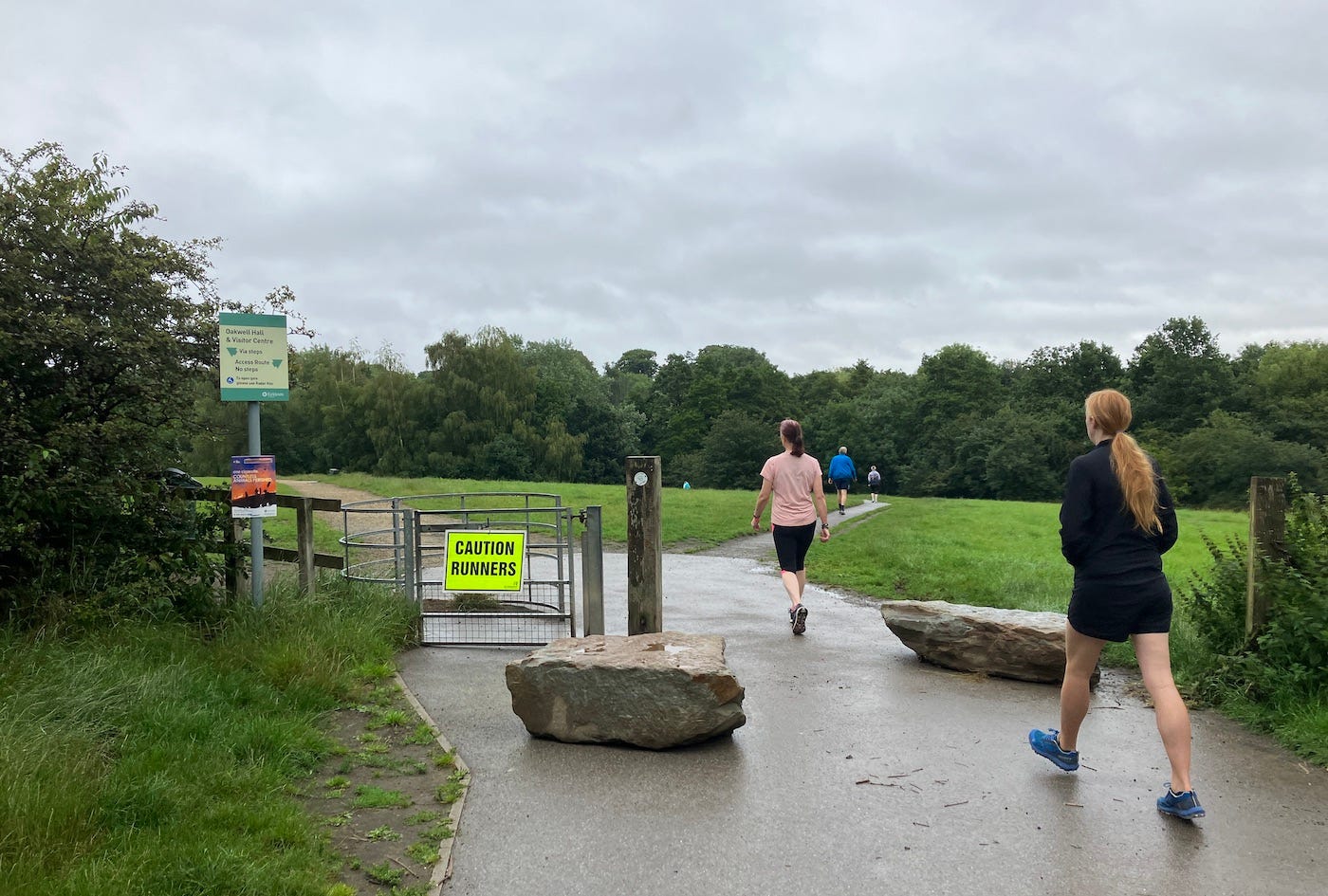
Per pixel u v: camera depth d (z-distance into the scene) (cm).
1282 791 442
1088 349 8406
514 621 761
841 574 1194
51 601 574
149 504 658
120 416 658
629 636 583
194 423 732
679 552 1512
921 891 343
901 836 390
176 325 698
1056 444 7244
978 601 978
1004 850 377
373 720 539
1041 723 551
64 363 641
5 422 576
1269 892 341
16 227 610
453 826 398
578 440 7138
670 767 474
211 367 730
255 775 426
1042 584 1055
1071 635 441
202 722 473
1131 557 418
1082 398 8175
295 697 549
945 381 8406
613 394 10769
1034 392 8475
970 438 7538
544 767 472
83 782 386
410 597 780
